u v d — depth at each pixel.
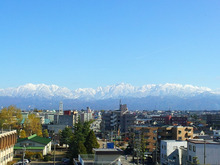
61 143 115.81
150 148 116.88
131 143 112.81
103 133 175.88
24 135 118.81
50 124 183.88
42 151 93.44
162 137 117.62
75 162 57.72
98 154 50.47
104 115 194.00
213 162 70.38
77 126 107.06
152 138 117.94
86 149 78.44
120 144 132.88
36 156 89.62
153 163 93.06
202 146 71.25
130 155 106.94
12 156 86.56
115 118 187.62
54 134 148.00
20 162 77.06
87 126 112.00
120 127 185.62
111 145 70.00
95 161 50.38
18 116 123.25
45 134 145.62
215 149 70.75
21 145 94.75
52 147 116.06
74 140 90.00
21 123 142.75
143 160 89.12
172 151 85.88
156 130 118.62
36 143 95.50
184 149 81.88
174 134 116.12
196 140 76.75
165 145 87.00
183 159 81.94
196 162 68.75
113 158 50.75
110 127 189.12
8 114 119.00
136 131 118.31
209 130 180.00
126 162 90.75
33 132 129.62
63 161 85.00
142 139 97.44
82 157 52.69
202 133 150.00
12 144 86.06
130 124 183.38
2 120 117.00
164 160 86.94
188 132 116.06
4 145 76.19
